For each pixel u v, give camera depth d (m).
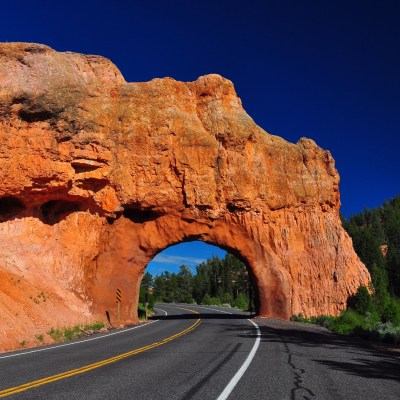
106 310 28.98
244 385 7.26
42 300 21.62
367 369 9.53
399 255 101.44
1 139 26.22
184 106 34.38
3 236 26.05
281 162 37.88
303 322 31.08
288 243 36.53
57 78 27.83
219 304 82.50
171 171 32.19
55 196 27.78
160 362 9.95
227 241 34.12
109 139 29.72
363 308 34.88
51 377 7.95
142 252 31.61
